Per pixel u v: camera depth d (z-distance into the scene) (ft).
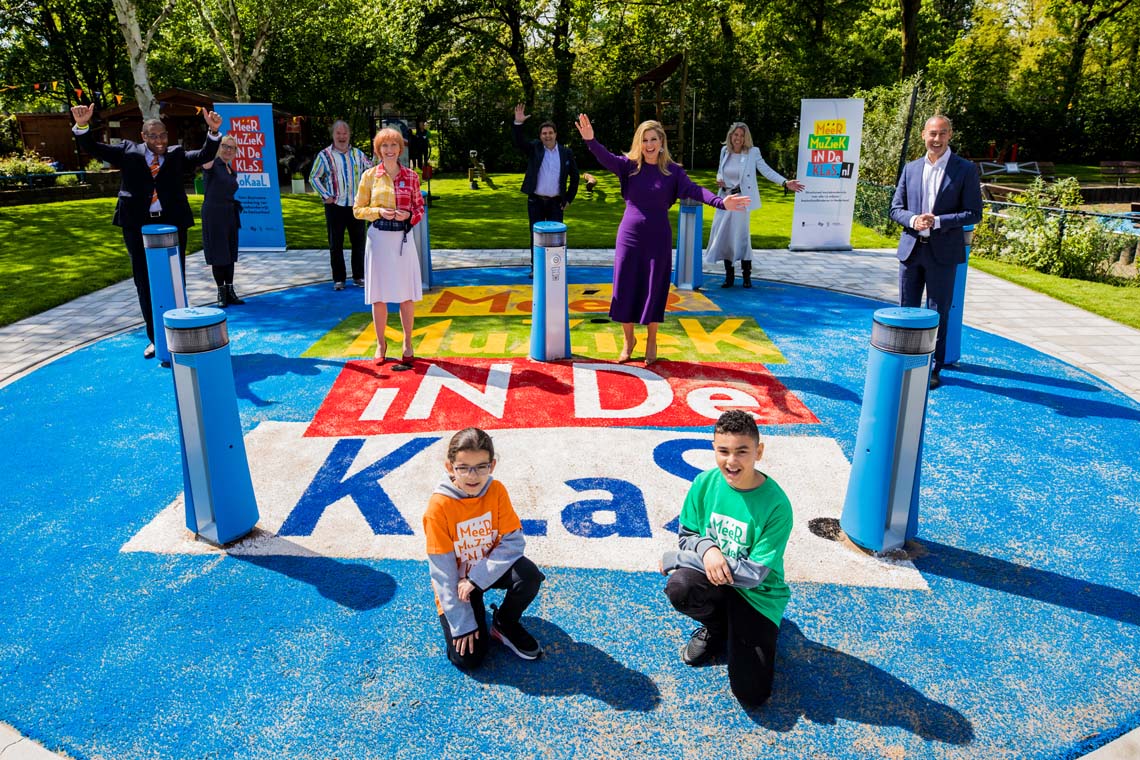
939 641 10.49
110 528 13.33
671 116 106.32
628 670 9.92
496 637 10.27
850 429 17.43
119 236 45.27
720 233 31.17
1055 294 31.35
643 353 22.75
